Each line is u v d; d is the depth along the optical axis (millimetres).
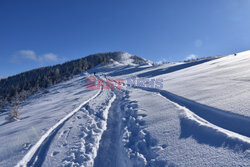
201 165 2744
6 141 5699
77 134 5664
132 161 3676
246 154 2557
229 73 9906
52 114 9203
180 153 3262
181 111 5324
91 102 11617
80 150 4488
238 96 5109
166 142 3859
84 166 3844
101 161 4066
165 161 3211
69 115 8484
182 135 3902
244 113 3881
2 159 4406
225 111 4352
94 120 7125
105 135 5531
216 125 3959
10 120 10836
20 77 125875
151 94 9930
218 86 7199
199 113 4938
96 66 92375
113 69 69125
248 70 9164
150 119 5512
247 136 3115
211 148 3053
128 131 5254
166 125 4676
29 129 6777
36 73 126812
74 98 15594
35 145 5031
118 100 11469
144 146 4070
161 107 6492
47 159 4254
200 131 3740
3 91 83562
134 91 13430
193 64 36344
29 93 55562
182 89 8727
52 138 5555
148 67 52875
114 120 7043
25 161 4254
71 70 85500
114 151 4496
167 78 17766
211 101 5438
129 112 7238
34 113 11617
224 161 2623
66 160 4105
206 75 11602
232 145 2896
